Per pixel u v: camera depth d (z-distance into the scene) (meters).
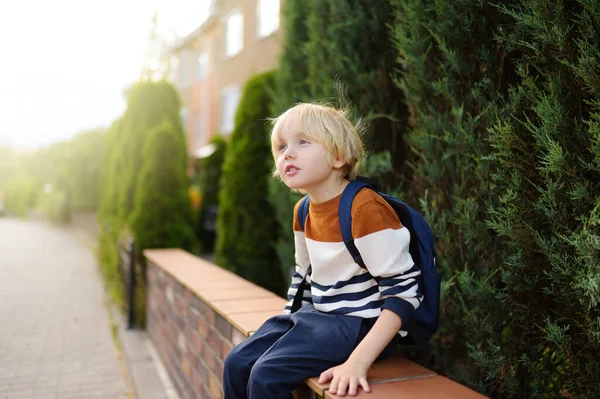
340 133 1.77
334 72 2.95
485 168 1.88
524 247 1.70
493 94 1.89
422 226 1.72
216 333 2.77
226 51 18.41
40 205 31.58
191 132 22.31
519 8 1.70
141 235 6.07
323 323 1.71
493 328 1.90
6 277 9.04
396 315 1.57
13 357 4.56
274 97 4.04
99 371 4.25
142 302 5.55
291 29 3.87
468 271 2.00
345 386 1.50
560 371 1.77
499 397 2.01
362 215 1.63
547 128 1.54
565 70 1.57
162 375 4.14
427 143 2.15
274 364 1.63
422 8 2.11
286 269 4.04
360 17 2.72
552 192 1.53
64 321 5.90
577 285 1.43
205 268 4.19
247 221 5.92
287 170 1.76
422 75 2.13
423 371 1.68
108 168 10.51
